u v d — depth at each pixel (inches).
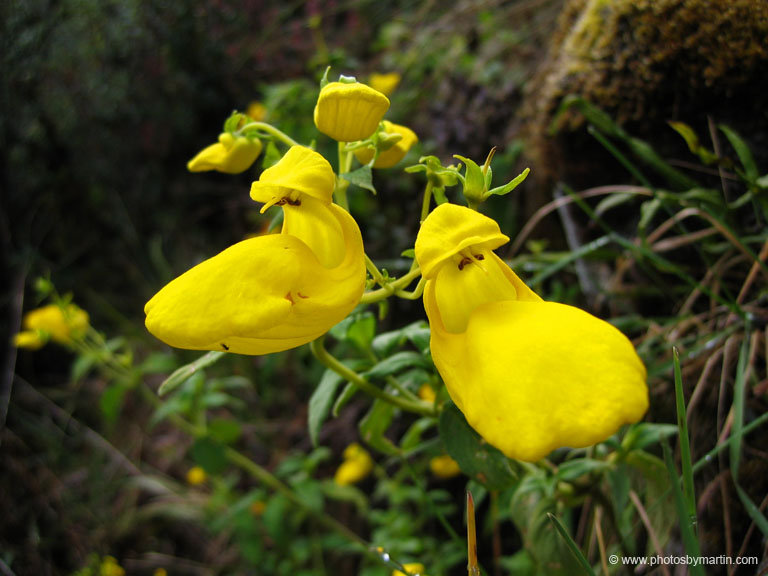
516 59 9.2
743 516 4.7
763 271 5.1
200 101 13.6
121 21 13.6
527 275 7.3
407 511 9.0
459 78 9.6
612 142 6.3
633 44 6.0
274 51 13.4
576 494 4.9
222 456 8.2
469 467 4.1
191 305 2.8
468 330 2.9
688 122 5.8
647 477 4.9
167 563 10.2
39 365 13.4
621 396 2.4
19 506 10.7
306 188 3.2
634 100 6.0
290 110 9.9
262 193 3.4
